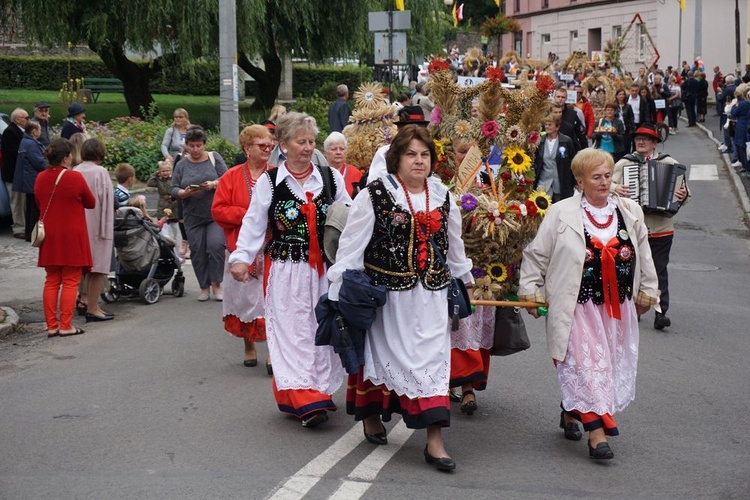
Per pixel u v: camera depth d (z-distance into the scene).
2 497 5.16
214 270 10.58
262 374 7.77
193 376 7.69
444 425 5.54
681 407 7.02
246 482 5.39
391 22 20.70
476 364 6.56
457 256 5.78
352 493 5.22
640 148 9.48
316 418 6.28
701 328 9.72
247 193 7.71
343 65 44.19
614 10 56.56
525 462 5.79
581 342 5.80
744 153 21.41
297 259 6.44
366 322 5.48
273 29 28.09
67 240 9.00
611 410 5.80
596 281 5.84
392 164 5.61
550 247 5.94
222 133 19.05
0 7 26.33
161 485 5.34
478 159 6.78
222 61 18.83
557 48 62.81
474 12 74.25
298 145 6.46
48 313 9.09
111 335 9.15
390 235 5.52
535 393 7.29
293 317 6.43
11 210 14.84
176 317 9.91
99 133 19.89
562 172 11.59
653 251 9.61
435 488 5.32
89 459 5.77
